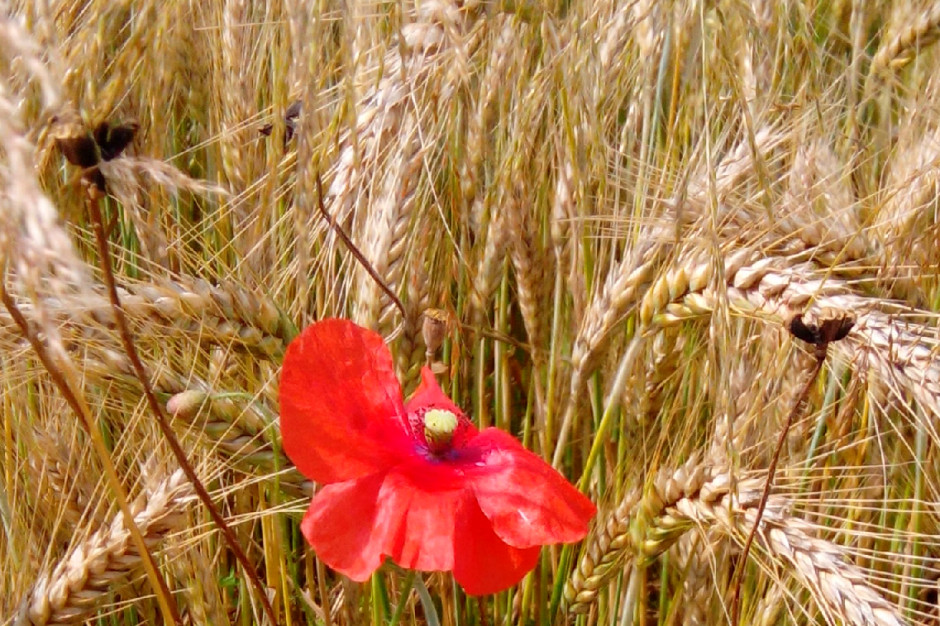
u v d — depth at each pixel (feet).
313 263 2.12
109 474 1.76
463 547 1.76
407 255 2.02
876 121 2.52
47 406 2.09
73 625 1.92
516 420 2.38
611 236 2.14
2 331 1.81
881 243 2.09
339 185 2.03
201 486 1.81
